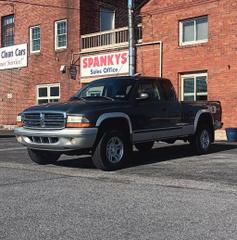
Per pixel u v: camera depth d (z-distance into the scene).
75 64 26.14
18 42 29.80
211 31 20.02
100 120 10.34
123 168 10.96
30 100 29.12
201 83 20.62
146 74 22.52
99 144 10.41
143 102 11.49
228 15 19.44
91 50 25.08
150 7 22.31
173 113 12.32
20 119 11.28
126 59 23.34
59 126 10.34
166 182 9.13
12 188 8.64
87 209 7.02
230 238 5.57
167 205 7.23
